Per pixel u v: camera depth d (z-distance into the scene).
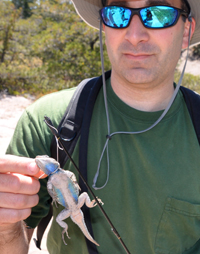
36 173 0.53
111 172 0.63
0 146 2.30
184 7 0.65
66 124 0.63
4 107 3.63
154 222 0.62
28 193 0.53
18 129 0.66
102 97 0.67
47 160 0.53
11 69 4.48
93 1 0.78
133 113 0.65
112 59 0.65
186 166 0.63
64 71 4.67
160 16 0.61
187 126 0.65
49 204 0.68
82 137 0.62
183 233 0.62
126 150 0.63
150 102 0.66
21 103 3.92
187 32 0.71
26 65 4.92
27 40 5.28
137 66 0.62
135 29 0.61
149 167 0.62
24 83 4.63
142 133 0.64
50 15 6.62
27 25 5.25
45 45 4.90
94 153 0.64
